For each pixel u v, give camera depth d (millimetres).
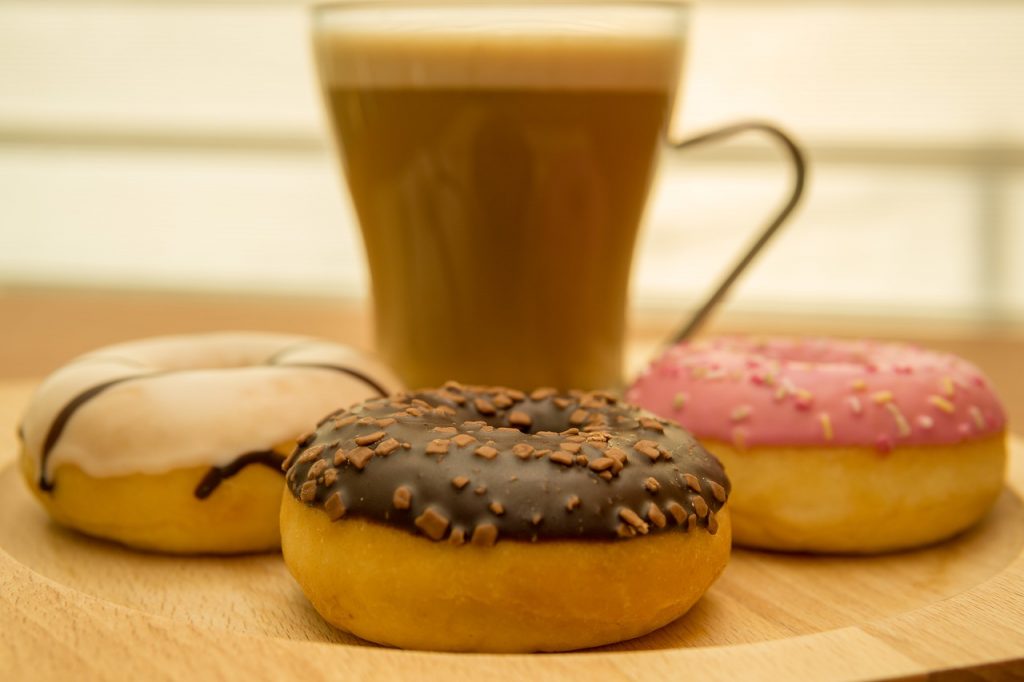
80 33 879
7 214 912
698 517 301
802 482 341
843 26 842
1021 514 365
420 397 328
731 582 333
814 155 859
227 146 896
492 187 380
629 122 383
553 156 378
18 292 888
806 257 872
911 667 273
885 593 328
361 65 380
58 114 894
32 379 494
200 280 913
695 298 881
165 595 322
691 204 875
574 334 396
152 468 334
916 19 836
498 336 392
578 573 287
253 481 337
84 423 341
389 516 290
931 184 856
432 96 374
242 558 342
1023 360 560
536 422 327
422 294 394
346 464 299
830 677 270
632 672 270
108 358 369
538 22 369
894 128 853
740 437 344
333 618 298
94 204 910
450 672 269
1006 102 839
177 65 883
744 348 391
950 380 353
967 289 860
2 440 400
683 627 311
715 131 401
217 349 383
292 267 910
